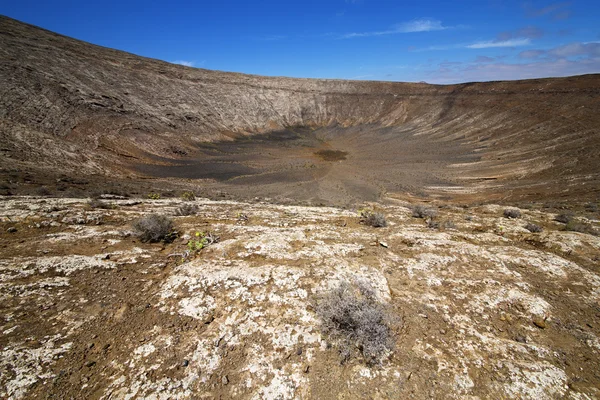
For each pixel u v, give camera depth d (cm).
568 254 863
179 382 414
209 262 683
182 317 524
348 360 462
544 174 3919
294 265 684
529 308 598
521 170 4338
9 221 880
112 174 3512
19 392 381
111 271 654
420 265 732
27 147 3144
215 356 454
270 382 424
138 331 495
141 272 663
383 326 502
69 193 1530
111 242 800
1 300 528
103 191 1817
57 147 3519
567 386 439
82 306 544
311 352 470
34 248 721
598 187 2623
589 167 3575
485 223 1168
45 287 575
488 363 468
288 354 464
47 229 867
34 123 3984
